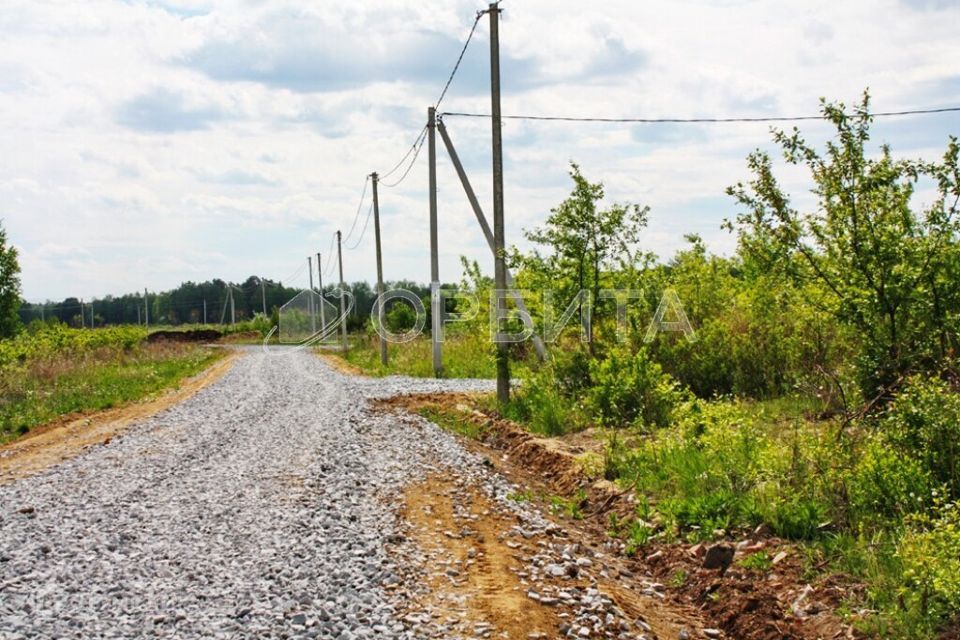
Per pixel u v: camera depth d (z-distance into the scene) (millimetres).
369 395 22625
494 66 17719
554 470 12188
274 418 18562
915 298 10273
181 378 33406
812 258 10953
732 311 17312
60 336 43219
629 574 7980
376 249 36938
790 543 7621
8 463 14117
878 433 8375
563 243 17438
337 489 10891
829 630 6062
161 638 6109
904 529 6941
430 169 27359
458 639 6066
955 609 5797
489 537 8734
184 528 9156
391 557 7957
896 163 10398
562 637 6184
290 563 7797
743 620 6598
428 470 12141
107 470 12852
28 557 8172
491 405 18547
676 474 9953
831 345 13594
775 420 12219
